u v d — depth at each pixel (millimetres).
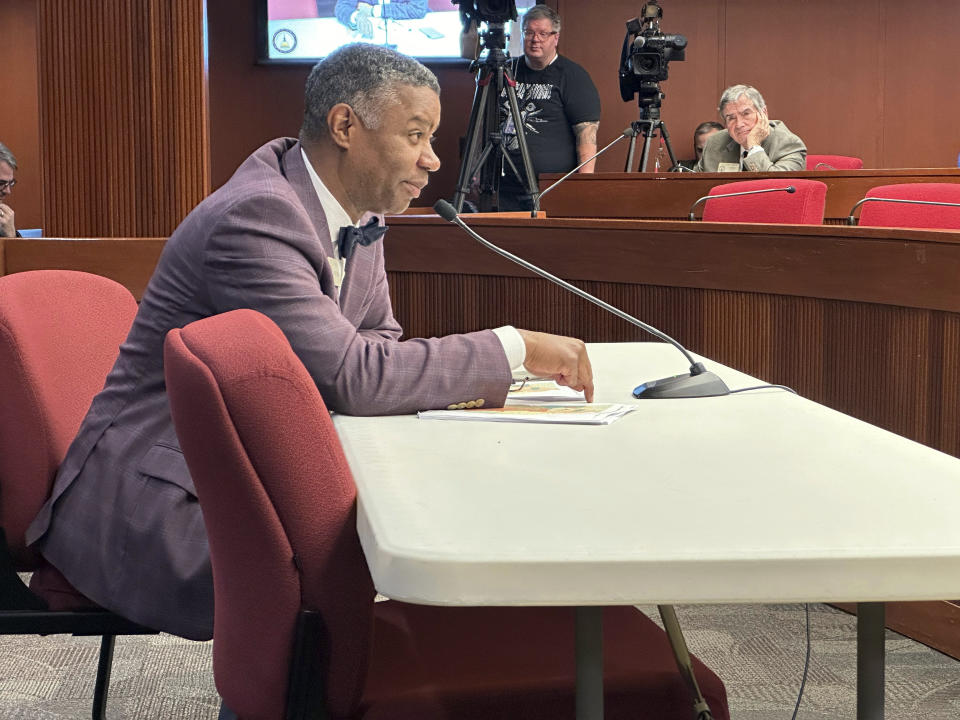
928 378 2270
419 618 1312
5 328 1470
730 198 3654
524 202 5137
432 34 7668
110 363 1712
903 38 7895
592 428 1282
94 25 2664
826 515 897
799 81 7941
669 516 893
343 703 1003
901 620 2445
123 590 1413
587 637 881
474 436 1244
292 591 933
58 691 2176
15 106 7984
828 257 2436
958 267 2176
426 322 3236
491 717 1096
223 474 897
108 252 2625
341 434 1264
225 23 7688
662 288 2787
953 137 7961
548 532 844
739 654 2348
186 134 2689
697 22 7875
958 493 969
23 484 1487
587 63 7820
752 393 1520
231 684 1003
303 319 1406
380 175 1610
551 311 3000
